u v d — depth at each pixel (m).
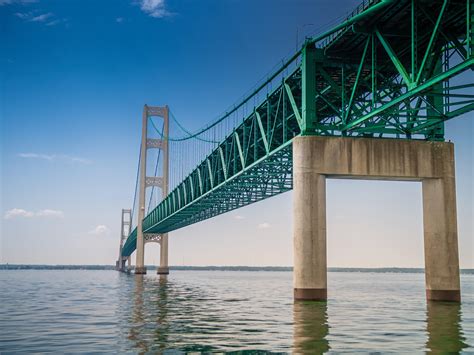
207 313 29.09
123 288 63.94
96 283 83.62
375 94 30.50
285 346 17.05
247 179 53.75
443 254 32.72
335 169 32.41
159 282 88.62
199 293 52.22
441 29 28.22
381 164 32.81
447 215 32.97
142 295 48.28
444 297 32.53
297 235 31.88
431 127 34.59
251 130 47.72
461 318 25.75
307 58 34.47
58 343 18.27
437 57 28.98
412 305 35.06
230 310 30.98
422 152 33.31
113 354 15.94
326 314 27.23
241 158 48.69
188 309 31.95
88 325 23.62
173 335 19.92
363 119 31.05
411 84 26.59
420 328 21.81
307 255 31.47
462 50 28.22
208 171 65.31
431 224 33.19
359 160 32.62
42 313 29.86
